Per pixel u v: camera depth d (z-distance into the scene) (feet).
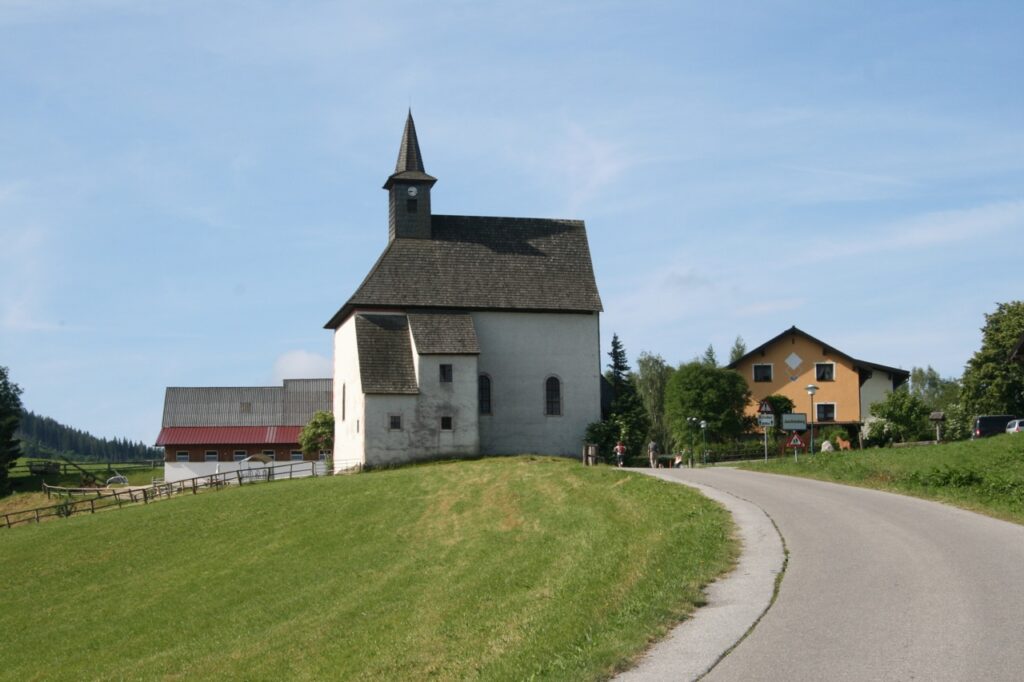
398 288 184.75
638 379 344.28
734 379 232.53
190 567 118.73
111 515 162.71
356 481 154.61
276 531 127.95
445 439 174.60
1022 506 76.02
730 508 79.97
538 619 54.65
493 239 196.95
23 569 132.57
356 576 95.50
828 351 255.09
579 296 191.62
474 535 101.40
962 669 36.52
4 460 300.61
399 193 193.88
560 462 153.07
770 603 48.52
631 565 63.67
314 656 67.31
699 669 38.86
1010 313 260.62
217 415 318.24
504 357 187.42
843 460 118.62
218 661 75.92
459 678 48.42
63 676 85.46
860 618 44.42
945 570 53.26
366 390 172.45
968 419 257.75
